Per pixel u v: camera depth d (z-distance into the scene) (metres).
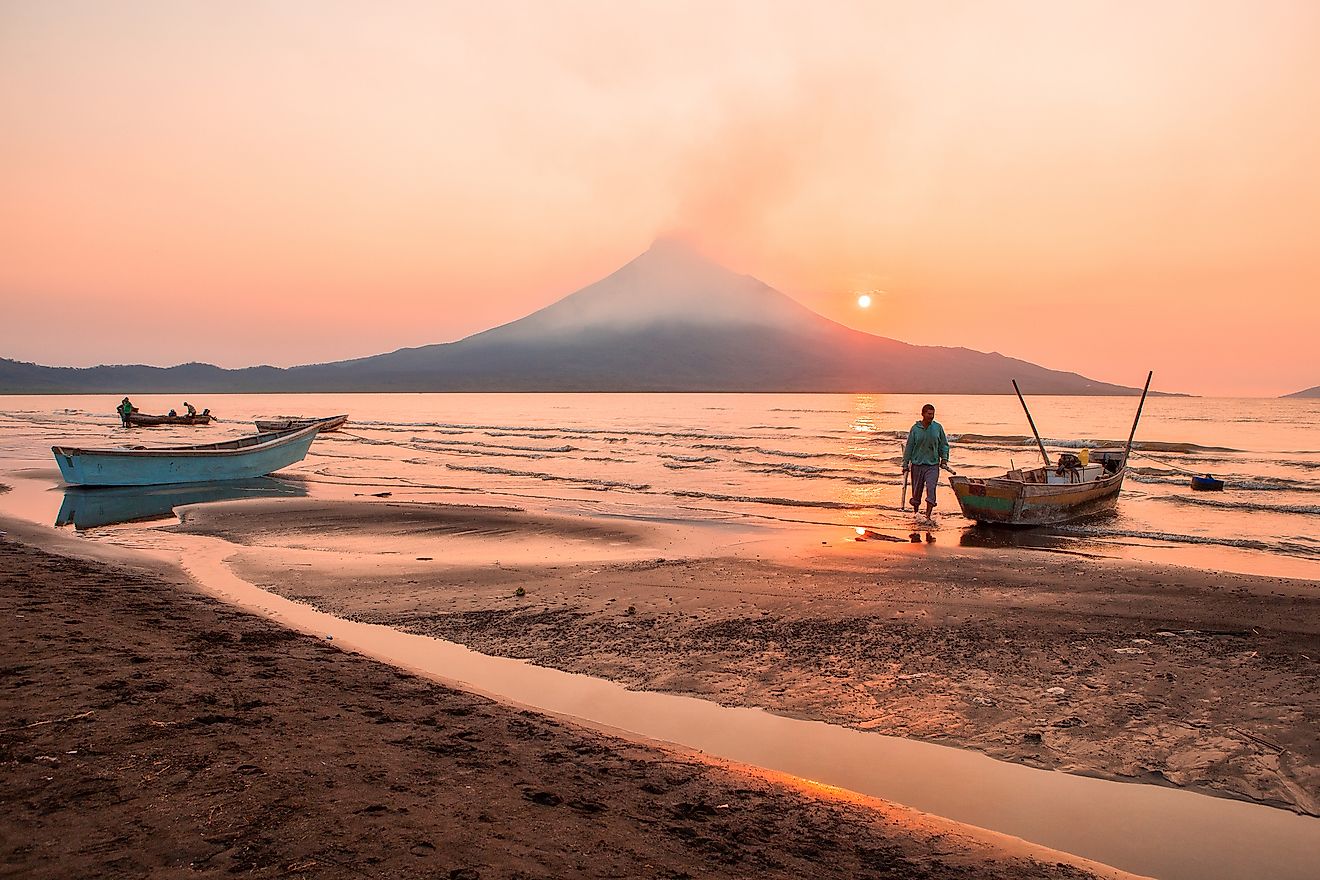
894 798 4.95
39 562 11.37
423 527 16.69
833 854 3.98
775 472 29.86
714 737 5.92
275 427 42.91
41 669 6.00
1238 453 44.34
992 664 7.59
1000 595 10.28
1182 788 5.12
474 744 5.12
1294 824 4.66
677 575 11.60
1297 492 24.53
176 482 25.39
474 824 3.87
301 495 23.02
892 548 14.00
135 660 6.43
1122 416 108.75
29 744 4.49
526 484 25.95
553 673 7.43
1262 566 13.07
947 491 23.78
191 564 12.59
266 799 3.94
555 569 12.11
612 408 139.12
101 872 3.15
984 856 4.09
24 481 26.47
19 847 3.33
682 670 7.48
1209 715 6.28
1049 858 4.11
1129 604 9.76
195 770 4.25
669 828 4.09
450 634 8.73
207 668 6.38
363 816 3.83
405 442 47.88
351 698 5.91
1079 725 6.13
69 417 85.56
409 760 4.70
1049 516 17.19
